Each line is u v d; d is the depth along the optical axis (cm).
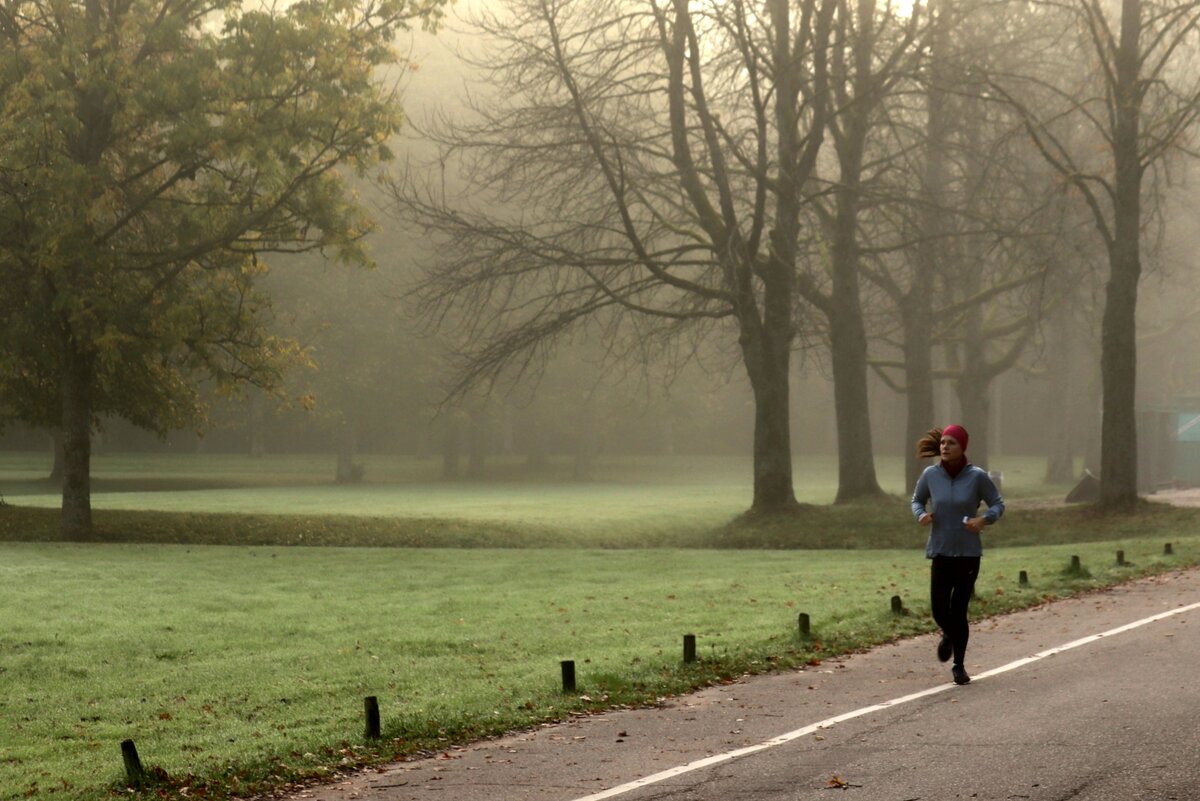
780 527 5672
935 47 5894
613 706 1797
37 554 4472
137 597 3359
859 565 4088
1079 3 5844
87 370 5506
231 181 5544
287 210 5694
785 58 5722
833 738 1504
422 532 5678
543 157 5556
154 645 2597
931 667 2019
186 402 6431
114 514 5938
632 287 5838
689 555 4666
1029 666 1966
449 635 2616
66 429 5481
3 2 5194
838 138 6322
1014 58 6397
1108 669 1894
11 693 2153
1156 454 7981
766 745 1484
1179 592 2919
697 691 1902
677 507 7481
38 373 5809
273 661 2364
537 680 1986
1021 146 6750
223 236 5425
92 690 2148
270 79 5194
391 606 3147
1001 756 1366
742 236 5588
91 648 2569
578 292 5938
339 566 4244
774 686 1909
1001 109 6203
